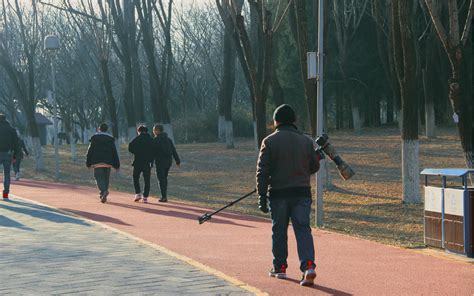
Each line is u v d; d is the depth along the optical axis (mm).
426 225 15320
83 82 77875
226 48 56688
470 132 23625
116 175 41531
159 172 27031
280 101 41812
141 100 55156
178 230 18375
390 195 27672
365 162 41312
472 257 13859
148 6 51938
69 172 48469
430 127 52531
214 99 106500
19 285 10875
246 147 57750
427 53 52562
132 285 10875
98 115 95875
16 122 90312
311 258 11094
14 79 50000
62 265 12633
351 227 20391
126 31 49094
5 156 26953
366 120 77938
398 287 10961
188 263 12961
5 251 14258
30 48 49938
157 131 27109
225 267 12797
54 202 26328
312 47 63156
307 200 11414
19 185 36469
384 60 52875
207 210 23984
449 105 62969
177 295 10172
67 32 72188
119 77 65812
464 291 10625
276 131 11664
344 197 27844
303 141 11508
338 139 58562
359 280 11547
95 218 21047
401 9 23906
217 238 16859
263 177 11344
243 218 21453
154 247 14984
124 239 16250
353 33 63000
